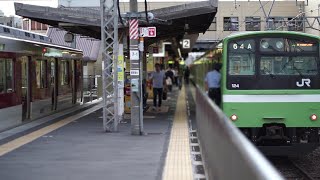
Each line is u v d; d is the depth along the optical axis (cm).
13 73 1527
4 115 1445
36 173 833
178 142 1217
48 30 4381
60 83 2133
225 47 1170
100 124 1627
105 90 1409
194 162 961
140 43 1356
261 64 1160
